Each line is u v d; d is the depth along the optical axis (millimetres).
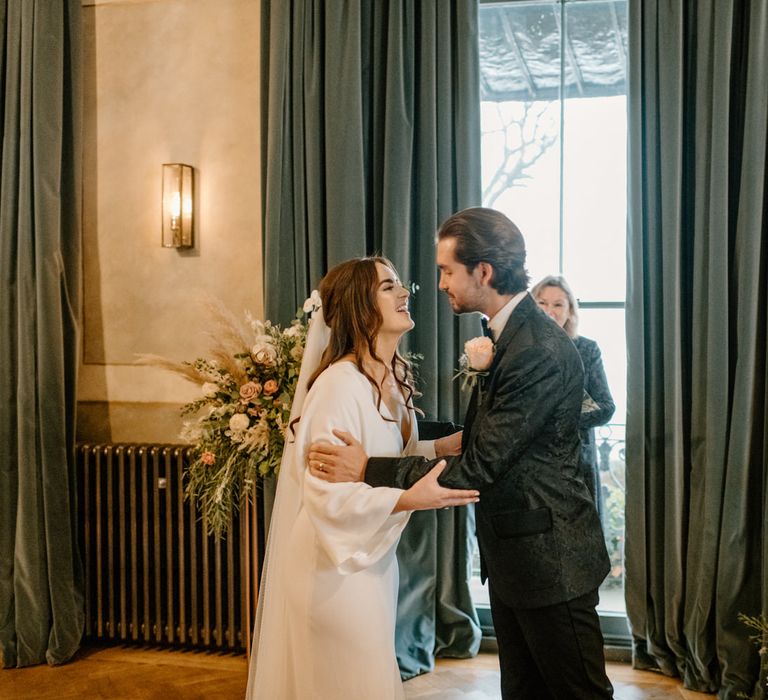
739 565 2926
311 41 3318
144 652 3453
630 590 3160
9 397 3439
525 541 1860
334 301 2080
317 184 3295
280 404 2596
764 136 2926
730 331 3041
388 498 1820
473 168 3270
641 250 3092
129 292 3691
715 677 3012
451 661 3305
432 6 3240
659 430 3123
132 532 3410
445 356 3281
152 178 3672
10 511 3428
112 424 3686
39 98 3400
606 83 3451
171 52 3643
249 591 3004
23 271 3404
